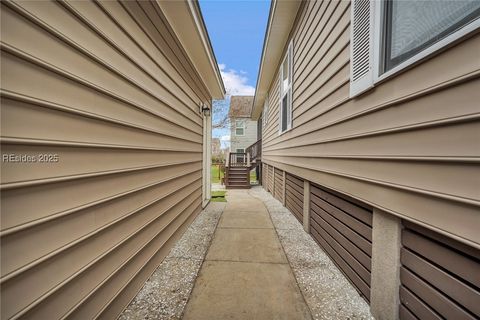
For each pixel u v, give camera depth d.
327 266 2.46
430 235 1.22
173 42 2.96
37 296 1.03
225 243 3.13
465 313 1.03
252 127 18.45
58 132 1.15
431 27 1.14
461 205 1.00
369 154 1.71
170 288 2.06
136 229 1.98
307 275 2.28
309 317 1.69
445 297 1.13
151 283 2.15
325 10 2.73
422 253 1.27
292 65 4.54
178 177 3.23
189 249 2.93
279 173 6.37
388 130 1.48
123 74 1.75
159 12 2.49
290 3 3.94
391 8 1.46
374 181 1.64
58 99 1.15
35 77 1.03
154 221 2.38
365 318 1.67
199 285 2.11
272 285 2.10
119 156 1.70
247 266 2.46
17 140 0.95
